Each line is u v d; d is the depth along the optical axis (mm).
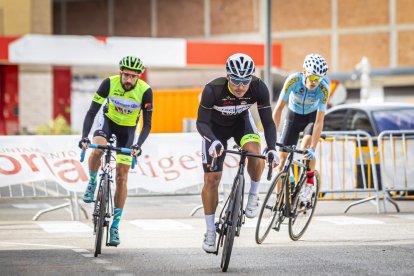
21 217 17703
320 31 70000
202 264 11141
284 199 12891
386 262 11242
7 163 17547
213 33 73125
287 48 71125
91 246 13000
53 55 36375
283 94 14219
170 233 14711
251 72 10570
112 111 12766
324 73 13609
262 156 10758
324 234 14406
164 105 39531
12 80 41281
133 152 12086
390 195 20719
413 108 21797
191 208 19719
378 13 68250
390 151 19344
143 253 12195
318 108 13969
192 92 39000
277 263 11195
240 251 12344
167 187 18188
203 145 11078
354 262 11258
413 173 19297
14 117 41344
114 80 12562
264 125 11234
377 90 65188
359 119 21656
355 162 19500
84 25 78062
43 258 11703
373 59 68438
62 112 43250
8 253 12211
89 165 12812
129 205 20547
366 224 15891
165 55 37312
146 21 75875
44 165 17531
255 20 71375
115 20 76938
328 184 19484
